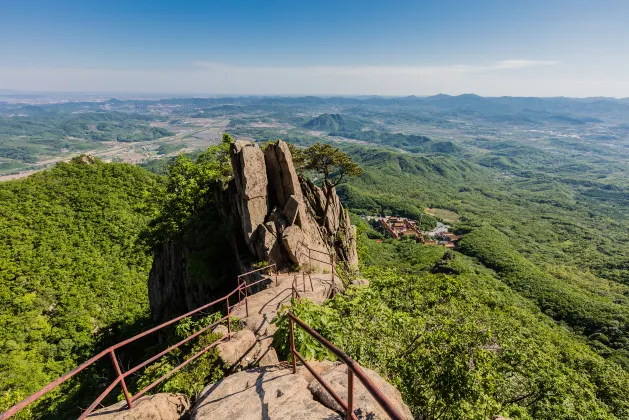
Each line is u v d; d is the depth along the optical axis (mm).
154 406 6086
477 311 17047
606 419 13031
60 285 49312
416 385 9727
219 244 25281
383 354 10016
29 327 40469
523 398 12719
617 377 21641
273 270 20172
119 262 59312
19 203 65375
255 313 12820
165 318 32531
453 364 9859
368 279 21031
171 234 27641
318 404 5316
